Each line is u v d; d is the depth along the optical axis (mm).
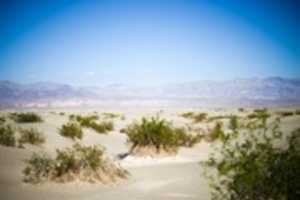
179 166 12445
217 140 18047
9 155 11945
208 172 10695
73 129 20547
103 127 24594
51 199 7926
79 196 8234
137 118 47375
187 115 51125
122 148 17859
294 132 6328
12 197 7855
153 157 14312
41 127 22719
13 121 27172
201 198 7969
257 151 6188
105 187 9148
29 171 9781
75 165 9656
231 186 6230
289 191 5836
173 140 15102
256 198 5977
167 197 8164
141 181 10031
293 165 5832
